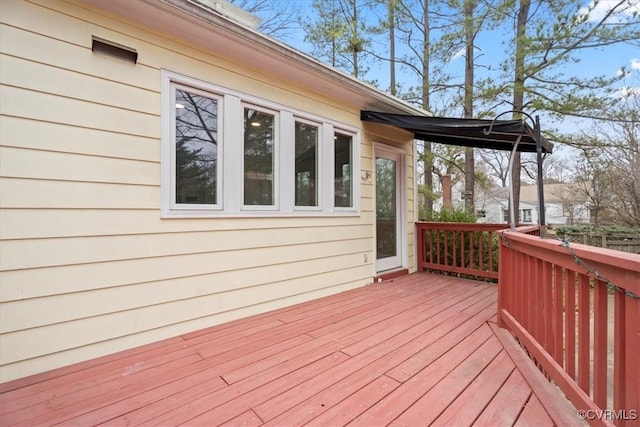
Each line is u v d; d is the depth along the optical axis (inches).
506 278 112.8
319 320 121.6
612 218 420.5
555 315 74.5
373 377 79.0
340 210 169.6
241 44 117.4
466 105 360.2
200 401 69.0
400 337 104.7
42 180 82.3
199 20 103.0
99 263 91.3
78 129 87.7
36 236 81.4
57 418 63.4
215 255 116.9
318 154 158.7
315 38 404.5
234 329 112.3
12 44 78.2
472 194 381.1
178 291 107.3
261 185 134.0
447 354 92.3
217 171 118.0
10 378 77.5
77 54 87.5
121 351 94.4
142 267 99.4
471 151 382.6
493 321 119.8
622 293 50.3
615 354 51.7
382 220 202.5
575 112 305.4
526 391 73.0
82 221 88.4
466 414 64.5
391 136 204.7
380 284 182.7
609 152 369.1
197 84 111.7
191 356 90.8
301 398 70.1
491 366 85.0
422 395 71.3
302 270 147.9
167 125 104.7
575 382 65.9
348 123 173.6
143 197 99.7
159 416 64.0
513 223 117.3
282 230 139.9
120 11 94.4
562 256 69.2
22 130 79.4
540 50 293.9
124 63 95.8
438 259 211.9
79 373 81.1
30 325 80.4
